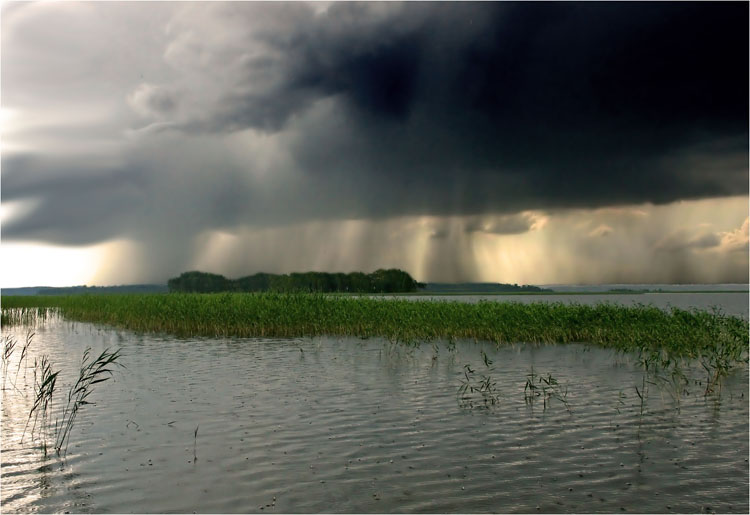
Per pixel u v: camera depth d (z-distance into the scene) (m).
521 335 24.62
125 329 32.06
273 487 8.16
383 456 9.41
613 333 23.44
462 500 7.74
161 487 8.16
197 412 12.22
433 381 15.59
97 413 12.20
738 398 13.62
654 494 7.97
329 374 16.69
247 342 24.94
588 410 12.44
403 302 30.03
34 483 8.31
